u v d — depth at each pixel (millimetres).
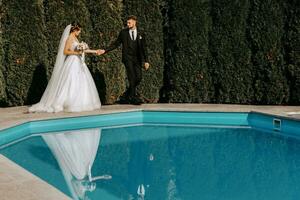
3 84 9938
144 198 4410
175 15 10234
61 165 5727
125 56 9484
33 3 9867
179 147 6750
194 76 10359
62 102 8648
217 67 10227
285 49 9703
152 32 10414
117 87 10430
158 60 10562
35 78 10070
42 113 8539
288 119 7488
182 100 10547
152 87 10586
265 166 5609
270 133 7699
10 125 7121
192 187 4785
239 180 5051
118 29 10273
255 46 9891
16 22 9773
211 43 10258
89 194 4512
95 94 9070
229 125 8523
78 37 10070
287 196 4445
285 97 9820
